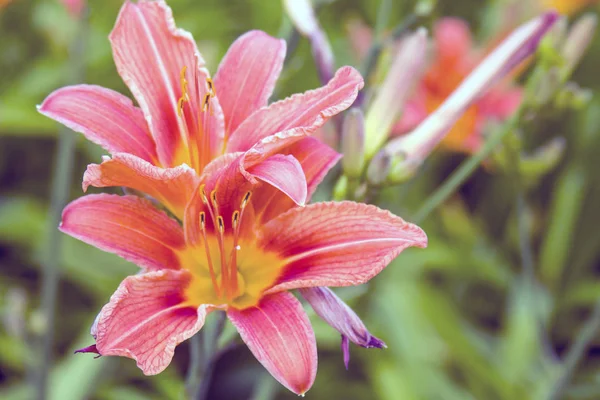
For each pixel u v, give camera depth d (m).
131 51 0.39
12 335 0.60
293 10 0.46
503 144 0.53
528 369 0.68
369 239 0.38
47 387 0.55
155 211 0.39
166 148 0.40
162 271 0.38
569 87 0.50
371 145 0.46
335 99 0.38
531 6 0.71
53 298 0.55
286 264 0.39
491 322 0.86
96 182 0.37
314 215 0.39
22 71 0.88
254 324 0.38
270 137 0.37
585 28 0.49
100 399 0.66
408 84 0.46
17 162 0.85
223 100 0.40
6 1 0.67
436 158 0.76
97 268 0.71
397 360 0.65
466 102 0.45
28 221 0.73
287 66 0.52
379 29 0.52
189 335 0.36
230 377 0.76
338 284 0.37
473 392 0.67
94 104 0.39
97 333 0.36
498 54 0.46
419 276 0.77
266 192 0.40
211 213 0.39
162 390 0.62
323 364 0.74
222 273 0.39
